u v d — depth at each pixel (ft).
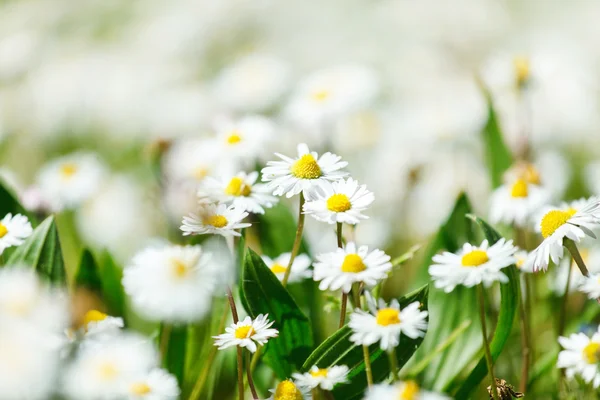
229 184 1.99
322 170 1.93
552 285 2.27
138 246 2.60
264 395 2.11
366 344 1.80
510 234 2.30
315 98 2.55
